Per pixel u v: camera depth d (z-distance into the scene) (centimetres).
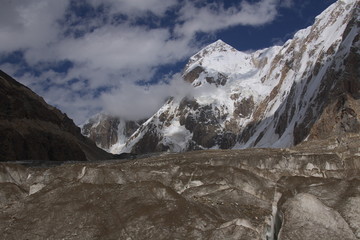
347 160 7300
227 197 4981
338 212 3800
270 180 5841
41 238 3781
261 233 3853
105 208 4131
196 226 3841
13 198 5059
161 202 4200
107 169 5384
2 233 3859
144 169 5934
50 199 4338
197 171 5941
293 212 3772
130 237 3722
